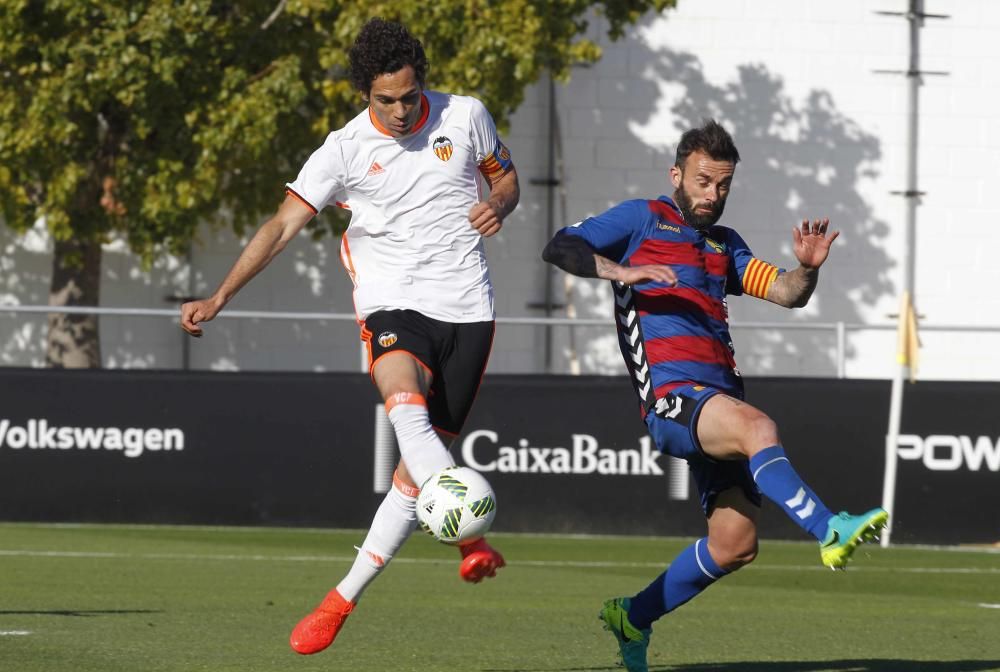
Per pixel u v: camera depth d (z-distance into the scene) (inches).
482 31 2069.4
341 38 2075.5
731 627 956.6
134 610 970.1
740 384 704.4
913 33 2839.6
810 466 1710.1
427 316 698.8
